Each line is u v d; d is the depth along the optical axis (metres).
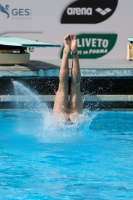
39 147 16.62
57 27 28.81
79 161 15.19
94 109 22.36
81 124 18.12
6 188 12.84
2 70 21.92
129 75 22.66
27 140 17.42
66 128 18.25
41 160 15.25
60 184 13.15
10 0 28.42
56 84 23.12
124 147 16.77
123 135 18.36
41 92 23.11
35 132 18.53
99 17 28.89
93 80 23.33
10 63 23.22
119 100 22.06
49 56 28.92
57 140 17.47
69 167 14.59
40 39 28.81
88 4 28.78
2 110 21.83
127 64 24.72
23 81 22.78
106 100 22.08
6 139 17.58
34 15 28.62
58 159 15.37
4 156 15.66
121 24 29.02
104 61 26.52
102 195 12.37
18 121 20.20
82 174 13.98
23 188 12.84
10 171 14.20
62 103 17.73
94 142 17.33
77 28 28.89
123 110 22.22
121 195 12.37
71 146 16.78
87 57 29.09
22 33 28.69
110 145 16.97
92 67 22.94
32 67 22.69
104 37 29.05
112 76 22.62
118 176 13.82
